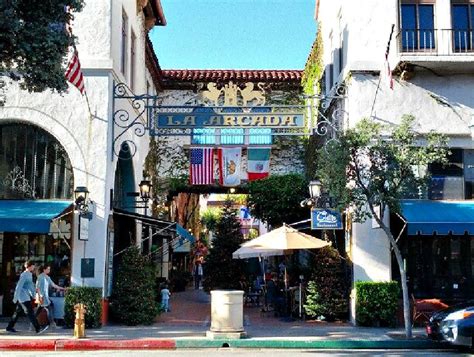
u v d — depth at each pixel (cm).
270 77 2727
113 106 1772
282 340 1405
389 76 1677
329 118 2130
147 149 2438
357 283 1709
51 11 1198
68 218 1723
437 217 1650
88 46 1739
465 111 1809
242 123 1838
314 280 1872
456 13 1834
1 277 1786
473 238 1769
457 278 1756
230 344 1389
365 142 1469
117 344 1361
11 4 1131
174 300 2609
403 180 1478
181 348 1370
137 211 2205
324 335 1512
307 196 2473
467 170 1798
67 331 1526
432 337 1353
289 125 1842
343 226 1900
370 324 1702
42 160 1758
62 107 1725
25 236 1786
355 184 1573
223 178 2238
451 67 1781
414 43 1805
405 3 1830
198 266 3628
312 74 2517
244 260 2806
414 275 1758
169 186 2650
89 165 1700
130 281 1711
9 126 1766
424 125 1797
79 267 1659
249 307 2341
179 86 2773
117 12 1841
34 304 1579
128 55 2034
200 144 2048
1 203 1709
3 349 1330
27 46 1147
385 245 1752
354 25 1831
